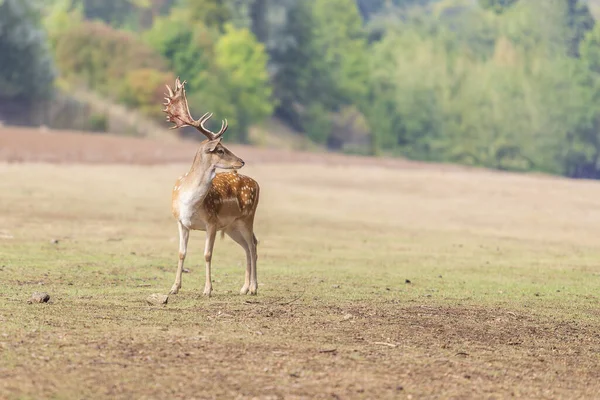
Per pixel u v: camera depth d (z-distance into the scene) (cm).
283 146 13762
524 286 1922
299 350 1189
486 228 3253
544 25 16325
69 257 2019
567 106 15112
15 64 10650
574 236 3119
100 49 11962
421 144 15112
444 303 1644
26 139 6209
